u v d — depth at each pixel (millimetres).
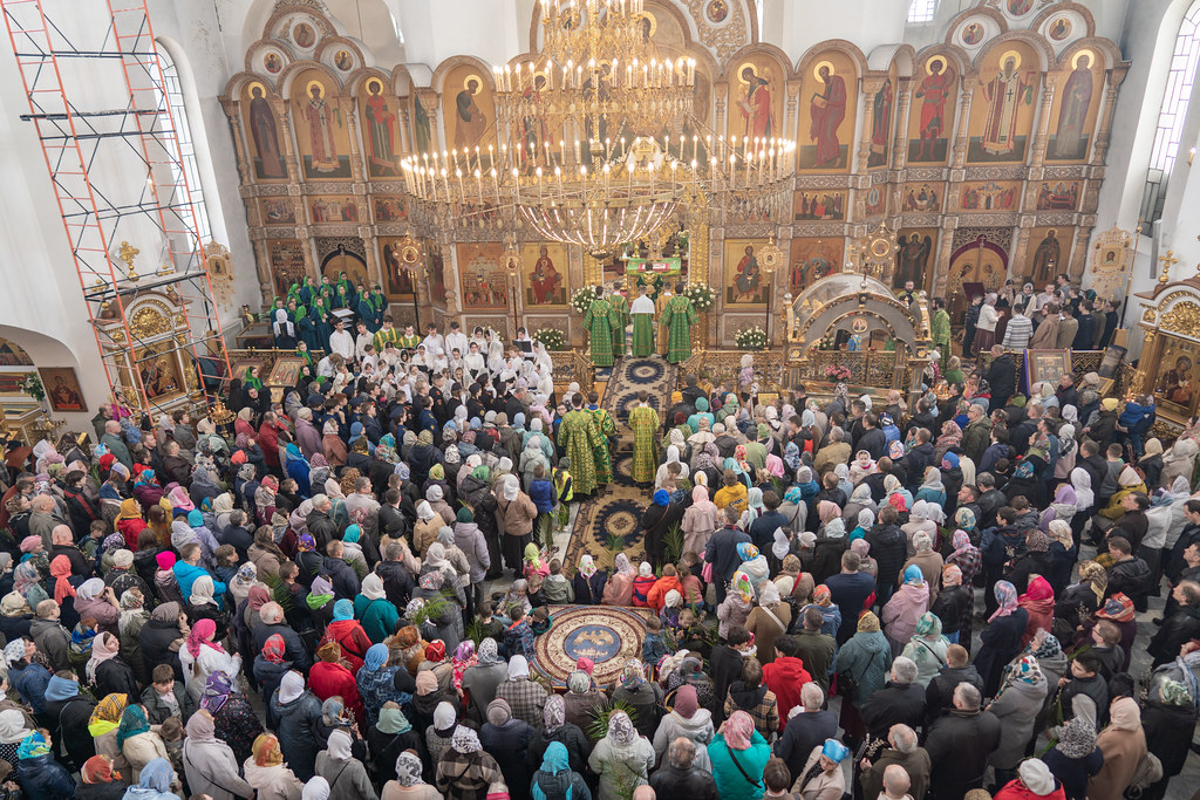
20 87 16328
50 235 17109
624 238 11992
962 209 24438
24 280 16781
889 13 22094
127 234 19141
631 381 20719
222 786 6773
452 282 24844
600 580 10859
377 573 9828
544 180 13000
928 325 17016
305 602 9406
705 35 23141
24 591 9375
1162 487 11789
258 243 26141
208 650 8125
